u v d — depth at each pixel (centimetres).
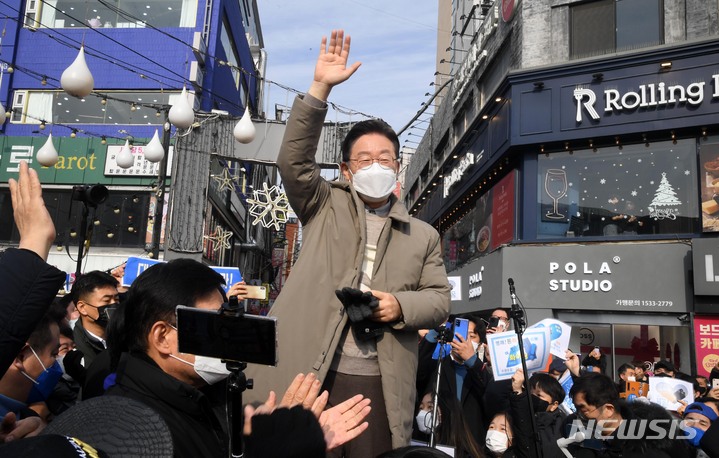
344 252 229
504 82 1414
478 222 1723
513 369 395
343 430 182
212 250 1942
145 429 104
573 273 1293
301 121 226
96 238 1698
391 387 213
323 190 241
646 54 1249
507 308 1341
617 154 1316
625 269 1248
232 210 2345
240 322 129
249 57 2877
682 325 1196
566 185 1352
